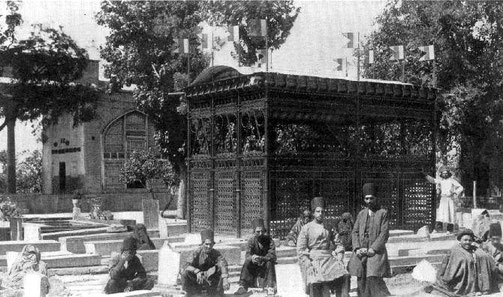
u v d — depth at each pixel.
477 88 39.84
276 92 20.30
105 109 51.25
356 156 22.09
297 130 24.25
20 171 57.00
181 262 14.76
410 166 23.41
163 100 36.31
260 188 20.33
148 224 26.06
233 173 21.55
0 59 43.56
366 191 12.26
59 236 23.19
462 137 42.22
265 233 13.98
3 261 16.91
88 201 46.56
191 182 23.31
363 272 12.05
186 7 36.91
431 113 23.84
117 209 48.72
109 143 51.62
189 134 23.39
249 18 37.50
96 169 51.03
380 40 41.62
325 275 11.45
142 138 53.06
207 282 12.72
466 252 13.72
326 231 11.76
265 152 20.12
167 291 13.29
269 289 13.46
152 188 50.94
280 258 17.27
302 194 20.89
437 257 18.14
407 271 17.17
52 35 45.00
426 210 23.72
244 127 22.58
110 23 37.16
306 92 20.72
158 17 36.25
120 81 37.84
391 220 22.77
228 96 21.62
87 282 15.25
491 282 13.80
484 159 44.00
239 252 16.97
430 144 23.92
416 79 39.31
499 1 40.59
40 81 44.59
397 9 41.84
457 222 24.97
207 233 12.86
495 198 44.25
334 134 23.50
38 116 45.22
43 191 55.72
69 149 52.47
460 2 40.09
